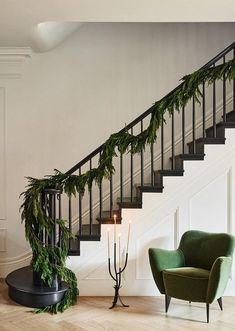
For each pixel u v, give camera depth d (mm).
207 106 5828
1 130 5574
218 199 4645
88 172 4336
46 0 3906
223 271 3795
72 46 5707
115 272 4316
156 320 3842
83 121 5719
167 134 5797
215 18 4434
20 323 3727
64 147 5688
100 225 4590
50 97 5672
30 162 5621
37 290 4105
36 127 5641
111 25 5762
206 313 3969
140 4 4043
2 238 5527
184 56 5805
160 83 5785
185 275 3900
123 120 5754
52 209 4293
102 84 5742
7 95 5578
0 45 5297
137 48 5773
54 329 3600
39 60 5648
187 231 4477
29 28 4645
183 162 4633
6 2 3938
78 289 4543
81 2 3967
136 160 5750
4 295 4508
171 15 4340
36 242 4180
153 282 4602
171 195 4629
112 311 4078
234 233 4645
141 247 4621
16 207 5570
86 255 4582
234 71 4293
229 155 4641
